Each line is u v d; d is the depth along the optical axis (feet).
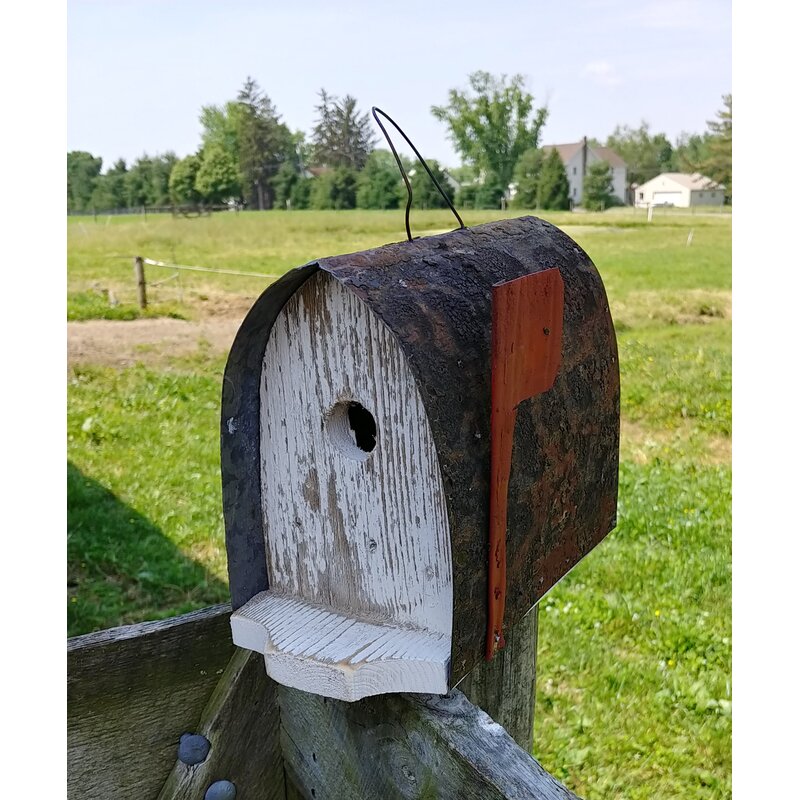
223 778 5.85
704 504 16.28
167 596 13.32
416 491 4.63
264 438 5.37
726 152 85.81
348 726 5.24
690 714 10.32
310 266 4.32
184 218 65.31
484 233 5.49
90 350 29.45
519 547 4.79
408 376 4.45
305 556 5.39
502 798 3.95
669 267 44.11
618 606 12.57
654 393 24.81
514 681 5.62
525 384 4.50
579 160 105.19
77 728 5.46
